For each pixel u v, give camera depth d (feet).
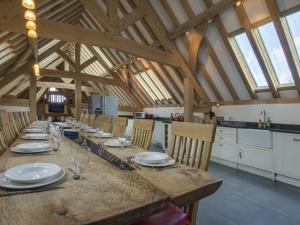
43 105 46.47
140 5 15.97
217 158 15.84
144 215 2.41
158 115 27.96
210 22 13.88
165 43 17.07
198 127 5.21
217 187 3.43
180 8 15.26
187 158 5.39
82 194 2.64
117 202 2.43
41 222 1.99
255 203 8.98
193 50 15.92
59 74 25.98
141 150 5.81
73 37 12.50
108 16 13.94
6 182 2.92
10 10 10.36
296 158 10.89
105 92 37.40
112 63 28.04
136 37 20.17
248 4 11.73
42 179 2.92
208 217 7.83
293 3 10.15
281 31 11.06
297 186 10.99
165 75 21.83
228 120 17.46
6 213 2.15
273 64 13.29
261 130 12.61
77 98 26.94
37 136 7.54
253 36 12.50
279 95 14.02
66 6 18.12
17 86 29.40
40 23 11.56
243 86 15.65
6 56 17.44
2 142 6.64
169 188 3.09
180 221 3.75
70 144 6.39
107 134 8.95
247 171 13.64
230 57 14.71
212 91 18.25
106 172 3.54
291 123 13.34
